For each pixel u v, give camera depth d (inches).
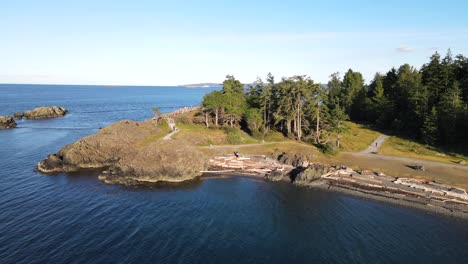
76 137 3646.7
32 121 5022.1
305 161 2420.0
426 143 2945.4
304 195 1972.2
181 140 2566.4
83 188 2018.9
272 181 2230.6
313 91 3198.8
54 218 1571.1
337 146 2888.8
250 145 2893.7
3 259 1206.3
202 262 1219.9
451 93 3021.7
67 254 1248.8
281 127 3398.1
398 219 1642.5
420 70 4099.4
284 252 1317.7
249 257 1269.7
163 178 2206.0
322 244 1391.5
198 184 2161.7
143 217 1615.4
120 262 1202.0
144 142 2751.0
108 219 1578.5
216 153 2684.5
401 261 1274.6
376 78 4589.1
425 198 1831.9
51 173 2304.4
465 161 2407.7
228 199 1898.4
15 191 1927.9
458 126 2908.5
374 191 1971.0
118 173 2230.6
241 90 3937.0
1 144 3233.3
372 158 2539.4
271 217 1657.2
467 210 1691.7
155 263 1202.6
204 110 3722.9
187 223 1561.3
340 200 1887.3
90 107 7588.6
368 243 1408.7
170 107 7859.3
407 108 3644.2
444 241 1435.8
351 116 4532.5
